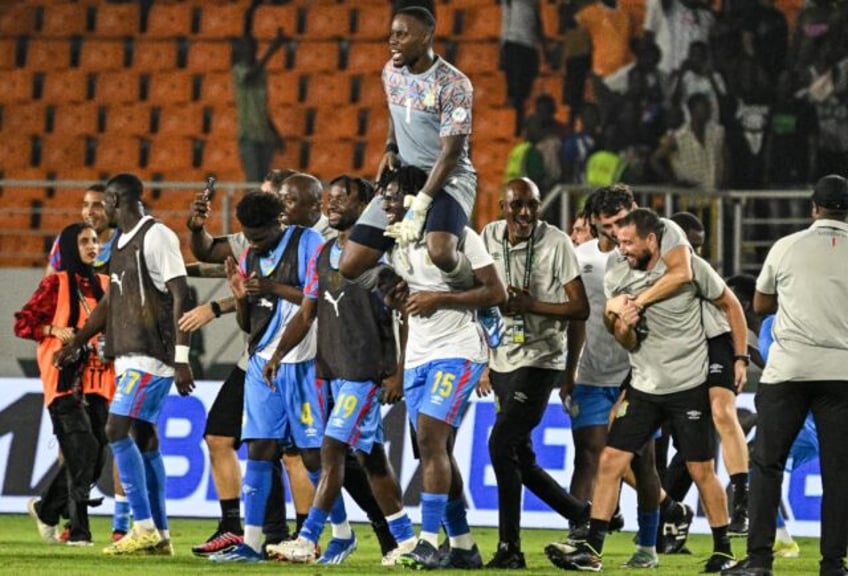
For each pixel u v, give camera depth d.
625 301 27.20
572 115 63.12
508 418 28.44
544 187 60.47
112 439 30.16
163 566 27.48
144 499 30.33
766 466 24.53
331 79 71.12
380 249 26.69
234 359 46.84
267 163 67.56
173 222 65.56
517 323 28.48
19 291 48.62
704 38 61.06
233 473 30.92
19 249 66.06
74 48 73.56
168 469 41.72
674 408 27.62
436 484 26.27
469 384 26.41
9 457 42.78
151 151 70.50
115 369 31.30
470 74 69.06
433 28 26.39
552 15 68.00
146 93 72.25
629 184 59.69
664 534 33.41
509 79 66.12
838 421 24.28
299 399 28.94
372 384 27.34
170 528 38.84
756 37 60.78
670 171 59.47
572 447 40.12
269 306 28.97
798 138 59.31
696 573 27.92
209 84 71.81
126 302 30.28
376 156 69.00
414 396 26.88
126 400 30.11
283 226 30.05
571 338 29.53
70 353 32.09
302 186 29.88
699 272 27.42
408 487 41.00
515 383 28.50
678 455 33.44
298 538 28.05
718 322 27.83
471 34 70.31
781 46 60.69
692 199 53.53
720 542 27.88
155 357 30.27
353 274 26.78
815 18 60.31
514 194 28.67
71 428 33.59
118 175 30.52
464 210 26.25
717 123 59.75
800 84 59.88
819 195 24.80
